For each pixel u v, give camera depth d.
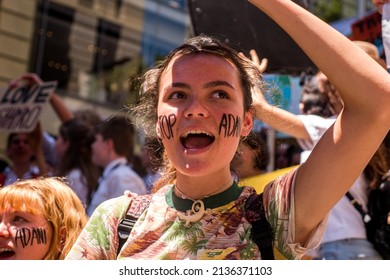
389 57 2.90
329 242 3.36
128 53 13.85
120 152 4.95
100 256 2.03
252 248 1.87
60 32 12.62
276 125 3.30
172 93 2.01
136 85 2.51
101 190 4.71
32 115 5.84
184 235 1.92
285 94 4.24
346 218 3.34
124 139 4.97
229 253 1.86
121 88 13.04
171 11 14.37
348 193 3.32
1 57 11.59
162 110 2.01
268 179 2.73
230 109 1.97
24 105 5.95
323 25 1.85
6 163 6.57
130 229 2.01
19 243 2.48
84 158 5.09
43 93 5.91
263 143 2.46
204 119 1.94
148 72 2.29
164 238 1.94
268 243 1.87
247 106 2.12
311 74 3.78
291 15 1.85
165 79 2.06
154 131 2.33
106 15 13.54
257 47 3.66
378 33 4.23
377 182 3.24
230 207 1.95
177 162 1.95
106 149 4.96
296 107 4.22
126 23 13.94
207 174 1.94
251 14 3.65
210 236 1.91
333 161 1.82
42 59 12.32
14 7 11.83
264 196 1.96
